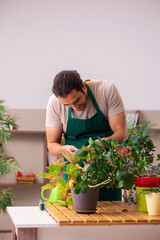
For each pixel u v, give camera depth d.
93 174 1.68
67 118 2.34
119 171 1.61
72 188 1.69
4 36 6.49
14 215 1.73
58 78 2.03
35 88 6.52
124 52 6.68
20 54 6.52
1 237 4.35
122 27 6.70
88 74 6.65
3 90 6.46
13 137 4.64
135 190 1.88
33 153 4.66
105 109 2.32
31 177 4.49
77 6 6.66
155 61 6.69
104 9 6.69
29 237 1.53
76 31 6.64
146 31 6.70
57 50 6.59
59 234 1.58
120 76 6.66
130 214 1.65
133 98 6.65
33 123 4.82
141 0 6.73
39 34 6.57
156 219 1.52
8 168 4.23
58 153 2.29
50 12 6.60
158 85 6.66
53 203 1.96
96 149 1.68
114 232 1.62
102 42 6.67
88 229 1.60
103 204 1.97
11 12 6.52
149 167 1.90
